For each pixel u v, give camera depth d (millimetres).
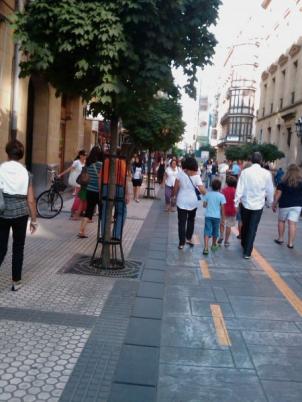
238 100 72000
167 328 4965
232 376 3949
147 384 3695
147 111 6879
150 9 5594
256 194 8539
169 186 15258
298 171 9984
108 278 6609
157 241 9641
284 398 3629
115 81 5836
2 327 4609
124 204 7562
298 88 34062
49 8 5594
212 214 8844
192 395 3607
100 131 26562
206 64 6746
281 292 6535
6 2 11133
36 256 7566
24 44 5891
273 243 10383
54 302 5449
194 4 6059
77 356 4102
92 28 5582
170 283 6742
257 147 33469
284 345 4656
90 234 9820
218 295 6258
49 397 3412
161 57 6105
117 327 4820
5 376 3682
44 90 15469
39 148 15781
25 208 5672
